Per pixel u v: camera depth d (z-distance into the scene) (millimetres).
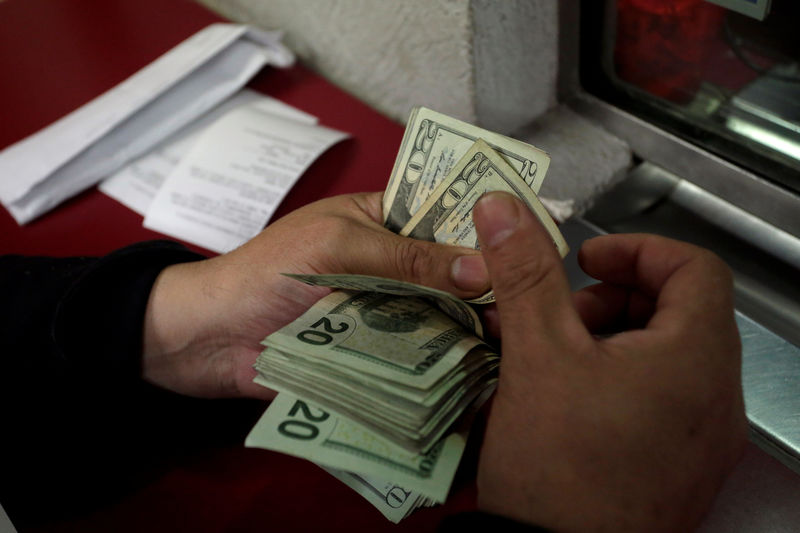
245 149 1125
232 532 746
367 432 612
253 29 1273
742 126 861
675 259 609
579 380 521
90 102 1240
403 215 807
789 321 821
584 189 987
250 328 837
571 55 1018
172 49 1337
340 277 616
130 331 829
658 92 948
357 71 1215
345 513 740
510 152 732
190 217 1055
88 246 1053
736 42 803
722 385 529
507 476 541
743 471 688
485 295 698
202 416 880
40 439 820
